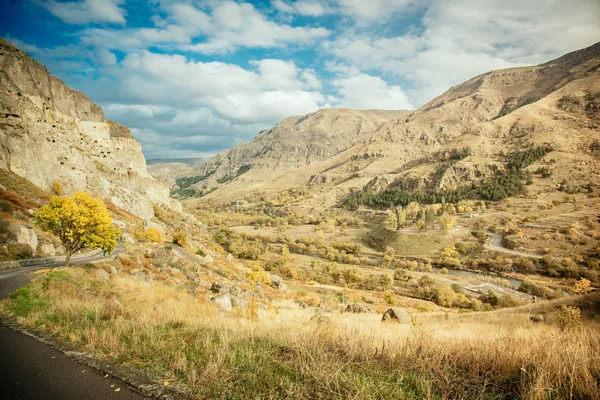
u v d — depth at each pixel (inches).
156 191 4079.7
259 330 261.3
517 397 139.3
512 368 164.9
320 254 4968.0
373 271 3865.7
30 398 146.6
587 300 753.0
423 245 4815.5
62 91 2650.1
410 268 4062.5
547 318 709.3
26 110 2041.1
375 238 5664.4
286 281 2965.1
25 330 272.2
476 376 161.2
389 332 325.7
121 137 3762.3
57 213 825.5
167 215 3567.9
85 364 190.7
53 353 212.1
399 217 5905.5
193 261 1771.7
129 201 2746.1
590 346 191.5
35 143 1899.6
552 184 6653.5
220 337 225.9
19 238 1018.1
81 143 2694.4
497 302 2490.2
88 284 620.7
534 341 200.8
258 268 2410.2
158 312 366.9
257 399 141.0
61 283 542.3
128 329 257.0
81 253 1268.5
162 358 194.9
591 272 3181.6
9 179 1519.4
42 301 408.5
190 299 723.4
